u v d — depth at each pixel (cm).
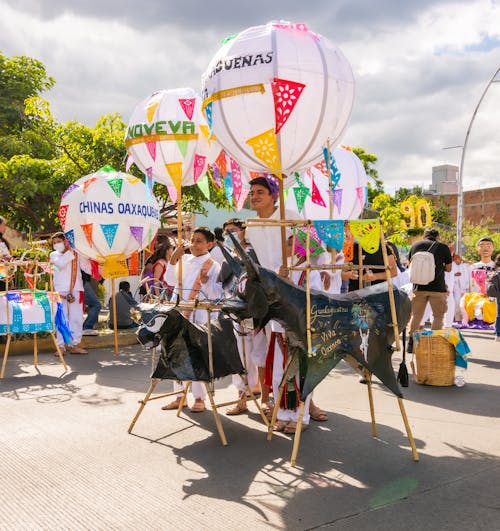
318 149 423
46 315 702
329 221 381
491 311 1136
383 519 296
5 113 1669
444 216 3903
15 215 1541
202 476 358
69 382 638
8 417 493
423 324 1083
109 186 786
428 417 492
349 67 422
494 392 588
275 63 385
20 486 342
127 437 438
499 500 319
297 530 285
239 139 411
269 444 422
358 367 430
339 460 387
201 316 513
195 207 1373
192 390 512
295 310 367
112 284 838
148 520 297
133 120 569
